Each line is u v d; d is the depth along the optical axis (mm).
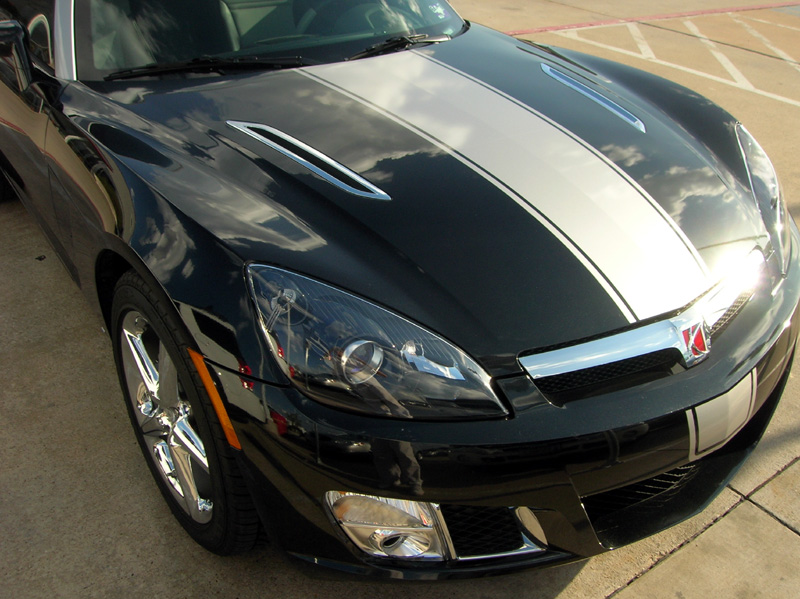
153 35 2314
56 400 2332
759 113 5516
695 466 1746
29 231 3301
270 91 2143
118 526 1917
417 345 1399
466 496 1390
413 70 2326
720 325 1637
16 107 2406
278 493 1458
